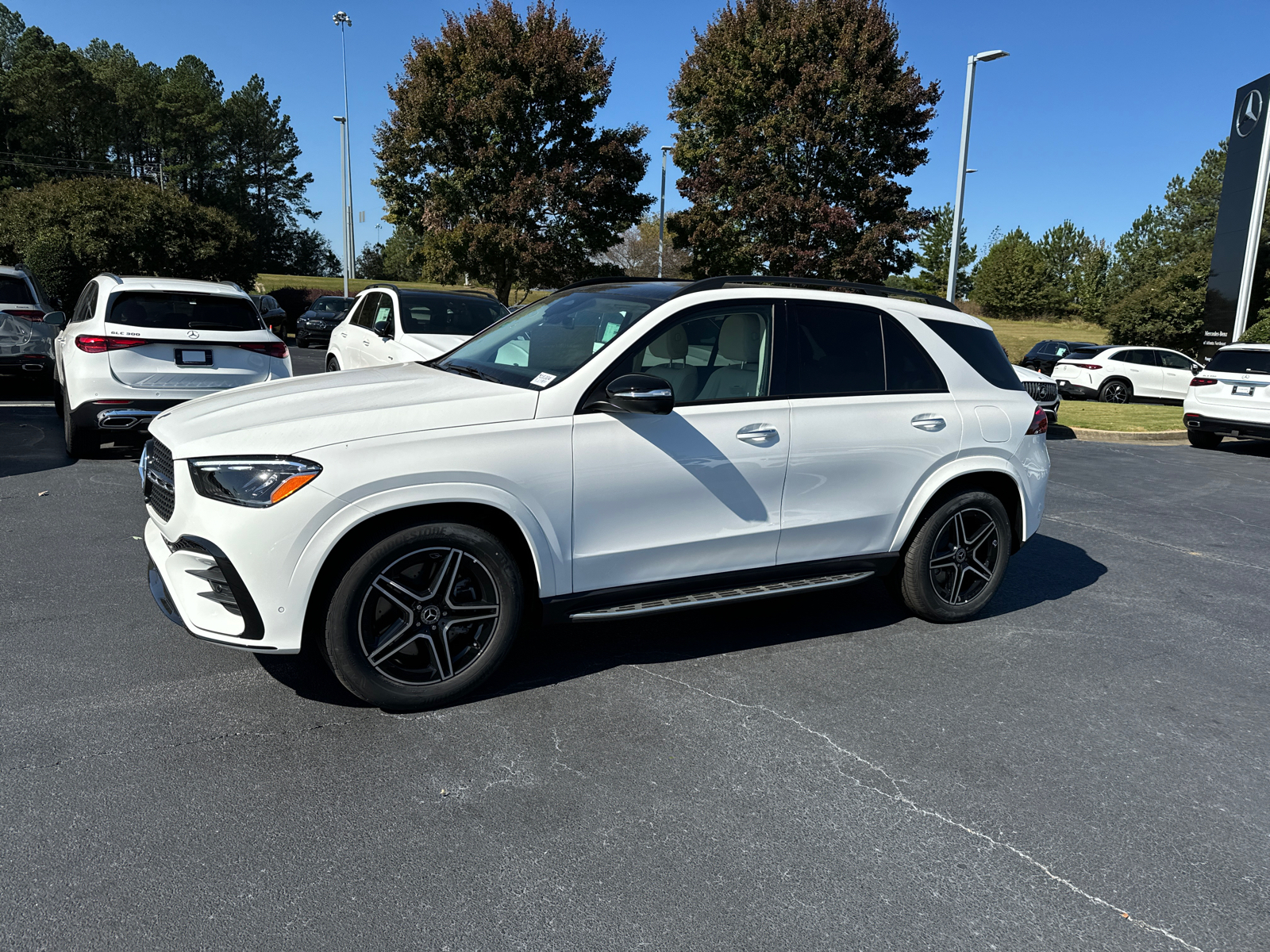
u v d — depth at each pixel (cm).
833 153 2245
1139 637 473
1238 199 2156
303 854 254
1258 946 234
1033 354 2497
